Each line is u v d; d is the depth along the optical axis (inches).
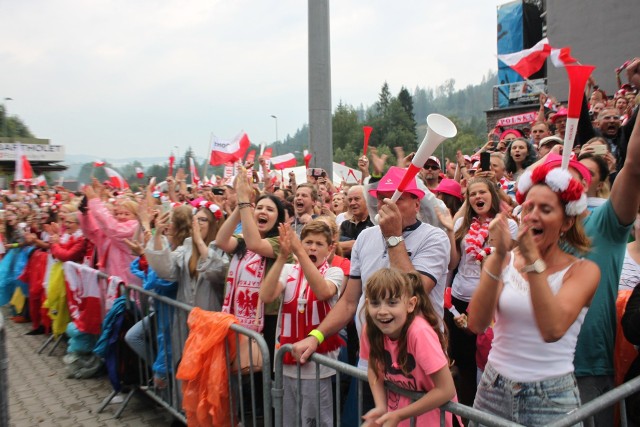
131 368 191.5
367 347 102.9
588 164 127.0
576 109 78.3
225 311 158.1
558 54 93.0
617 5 488.7
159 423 181.9
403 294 93.3
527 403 86.1
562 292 80.7
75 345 229.8
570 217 83.8
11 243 359.9
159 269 169.3
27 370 241.4
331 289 132.0
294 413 135.8
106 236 226.8
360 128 3038.9
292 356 124.6
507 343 89.0
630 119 160.9
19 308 331.0
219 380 140.5
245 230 144.2
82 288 226.7
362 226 213.3
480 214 153.3
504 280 89.4
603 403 78.6
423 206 135.4
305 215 215.9
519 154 213.0
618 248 95.8
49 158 1785.2
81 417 189.0
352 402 130.6
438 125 99.4
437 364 88.8
